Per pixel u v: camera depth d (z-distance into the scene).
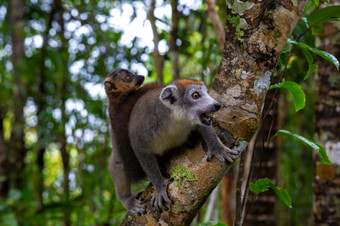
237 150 3.87
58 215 9.10
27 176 10.80
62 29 10.84
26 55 10.98
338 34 5.71
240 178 4.34
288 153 12.17
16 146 11.23
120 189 5.96
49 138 10.08
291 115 11.25
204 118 4.17
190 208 3.87
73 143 10.70
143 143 4.96
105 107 9.66
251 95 3.77
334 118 5.75
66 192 10.21
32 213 8.42
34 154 12.09
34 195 10.53
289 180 12.26
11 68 10.96
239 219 4.34
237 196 4.34
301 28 5.57
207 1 7.12
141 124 5.05
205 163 3.87
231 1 3.80
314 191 5.92
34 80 10.93
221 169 3.85
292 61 5.84
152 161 4.88
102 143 10.18
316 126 5.97
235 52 3.81
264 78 3.76
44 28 11.02
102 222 9.27
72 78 10.08
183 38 8.39
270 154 6.72
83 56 9.91
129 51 9.42
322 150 3.96
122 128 5.82
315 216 5.87
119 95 6.20
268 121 6.08
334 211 5.67
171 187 3.95
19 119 10.95
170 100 4.83
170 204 3.93
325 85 5.85
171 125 4.71
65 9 10.52
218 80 3.94
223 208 7.09
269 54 3.73
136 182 5.97
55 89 10.79
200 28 7.79
